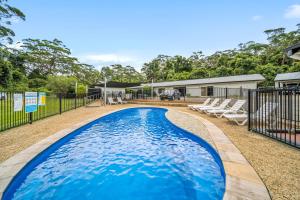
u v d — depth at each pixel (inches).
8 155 180.7
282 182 124.0
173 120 408.5
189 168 189.9
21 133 272.1
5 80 958.4
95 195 145.6
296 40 1977.1
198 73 1771.7
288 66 1363.2
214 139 236.1
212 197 140.0
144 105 895.1
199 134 272.8
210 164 197.9
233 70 1583.4
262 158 167.3
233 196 108.0
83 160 213.3
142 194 147.5
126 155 229.8
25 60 1411.2
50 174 178.5
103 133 342.0
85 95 826.8
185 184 160.1
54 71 1692.9
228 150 190.2
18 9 1099.9
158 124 434.3
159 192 149.2
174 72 2081.7
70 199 140.3
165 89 1202.0
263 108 301.1
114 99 999.6
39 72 1579.7
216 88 875.4
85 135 327.0
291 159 164.7
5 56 1078.4
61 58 1675.7
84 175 177.2
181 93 1096.8
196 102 795.4
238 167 147.7
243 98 557.3
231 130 290.7
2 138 243.8
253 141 224.8
